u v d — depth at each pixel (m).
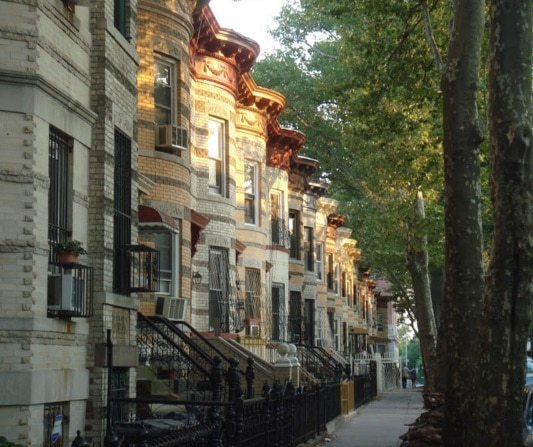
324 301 53.72
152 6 25.44
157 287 24.80
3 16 13.70
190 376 22.64
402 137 29.89
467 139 18.88
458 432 18.36
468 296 18.56
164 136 25.52
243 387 26.27
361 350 74.62
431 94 25.64
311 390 23.52
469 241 18.70
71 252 14.48
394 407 42.81
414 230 33.62
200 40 29.95
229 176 31.53
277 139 40.69
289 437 19.22
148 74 25.25
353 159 45.97
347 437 26.28
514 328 14.79
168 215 24.61
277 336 40.16
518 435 14.78
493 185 15.03
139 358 21.84
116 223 17.55
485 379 14.88
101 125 16.42
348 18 32.22
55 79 14.75
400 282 58.81
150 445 9.49
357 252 68.25
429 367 39.16
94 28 16.62
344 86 27.16
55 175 15.02
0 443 10.48
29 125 13.70
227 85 31.38
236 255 33.41
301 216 46.28
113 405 16.78
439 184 32.03
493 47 15.10
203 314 29.78
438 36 25.34
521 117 14.84
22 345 13.34
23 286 13.43
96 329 16.11
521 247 14.72
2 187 13.46
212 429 11.81
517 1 14.95
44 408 14.20
